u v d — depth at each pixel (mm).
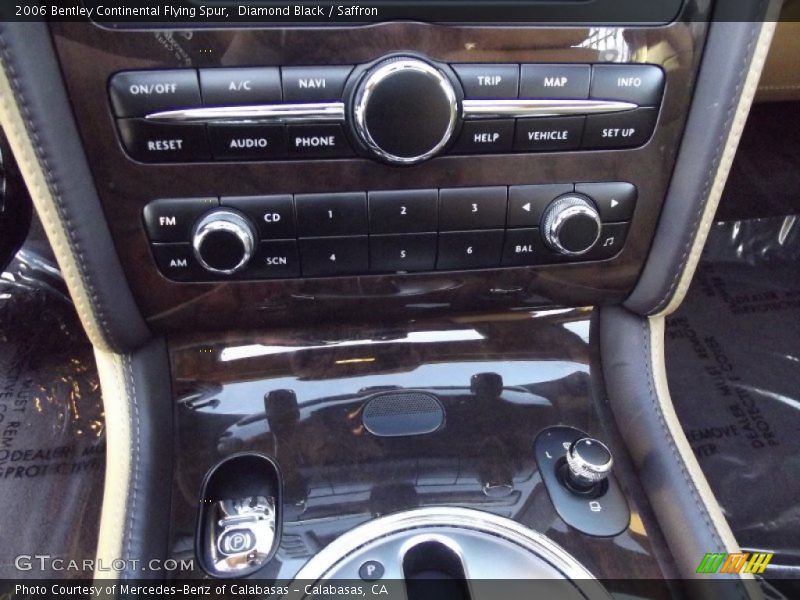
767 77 1169
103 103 450
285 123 470
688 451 625
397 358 653
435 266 569
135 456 587
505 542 568
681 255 583
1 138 841
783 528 965
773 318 1322
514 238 558
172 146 470
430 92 459
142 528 560
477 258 568
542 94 488
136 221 506
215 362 632
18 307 1256
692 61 495
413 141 478
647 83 497
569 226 542
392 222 534
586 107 496
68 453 1033
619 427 652
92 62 435
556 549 569
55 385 1131
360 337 652
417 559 584
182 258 528
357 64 459
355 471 600
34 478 998
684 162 539
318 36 447
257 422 623
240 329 624
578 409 652
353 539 564
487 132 498
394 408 634
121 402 600
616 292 628
